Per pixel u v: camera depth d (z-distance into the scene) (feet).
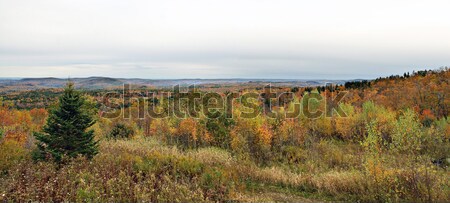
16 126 84.38
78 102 44.88
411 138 43.78
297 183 43.29
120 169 36.76
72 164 36.73
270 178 45.70
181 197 30.76
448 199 31.94
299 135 87.30
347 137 102.12
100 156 42.24
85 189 28.66
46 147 41.47
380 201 34.88
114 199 28.89
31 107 170.09
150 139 77.41
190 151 60.95
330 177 43.09
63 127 41.98
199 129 84.38
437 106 156.87
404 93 176.14
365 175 40.40
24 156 41.27
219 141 81.71
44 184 30.48
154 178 34.32
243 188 39.47
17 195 27.45
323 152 74.64
